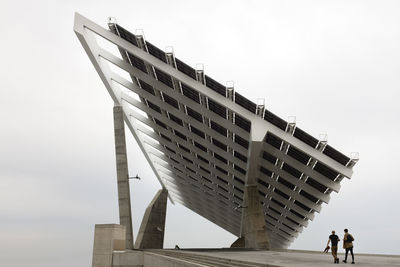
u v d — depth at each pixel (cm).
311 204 3728
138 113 3972
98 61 2997
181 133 3609
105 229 2375
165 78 2816
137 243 4925
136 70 2897
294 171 3281
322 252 2412
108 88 3369
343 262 1383
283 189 3691
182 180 5756
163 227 5131
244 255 1997
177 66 2566
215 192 5397
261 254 2170
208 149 3666
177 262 1066
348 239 1324
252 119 2644
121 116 3566
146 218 5047
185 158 4641
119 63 2916
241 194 4547
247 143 3061
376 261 1488
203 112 2859
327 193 3369
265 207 4744
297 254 2211
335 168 2708
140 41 2498
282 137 2672
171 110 3184
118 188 3450
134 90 3241
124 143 3522
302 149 2681
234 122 2855
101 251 2339
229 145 3161
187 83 2562
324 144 2625
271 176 3653
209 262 1250
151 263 1770
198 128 3186
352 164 2697
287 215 4506
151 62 2558
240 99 2622
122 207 3409
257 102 2542
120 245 2419
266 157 3272
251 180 3494
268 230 5775
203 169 4622
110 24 2566
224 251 2808
